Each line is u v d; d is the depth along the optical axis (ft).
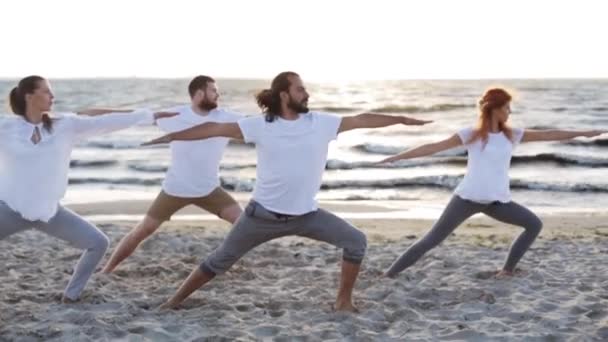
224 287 23.70
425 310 21.29
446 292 22.88
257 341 18.01
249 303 21.56
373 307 21.20
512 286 23.73
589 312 20.58
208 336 18.08
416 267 26.99
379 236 35.94
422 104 181.57
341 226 19.25
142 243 31.27
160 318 19.79
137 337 17.92
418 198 59.36
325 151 18.43
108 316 19.75
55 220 19.88
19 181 18.40
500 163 22.67
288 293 22.97
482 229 39.63
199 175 23.70
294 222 18.70
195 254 29.71
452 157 83.15
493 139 22.54
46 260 28.35
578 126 131.95
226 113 23.13
